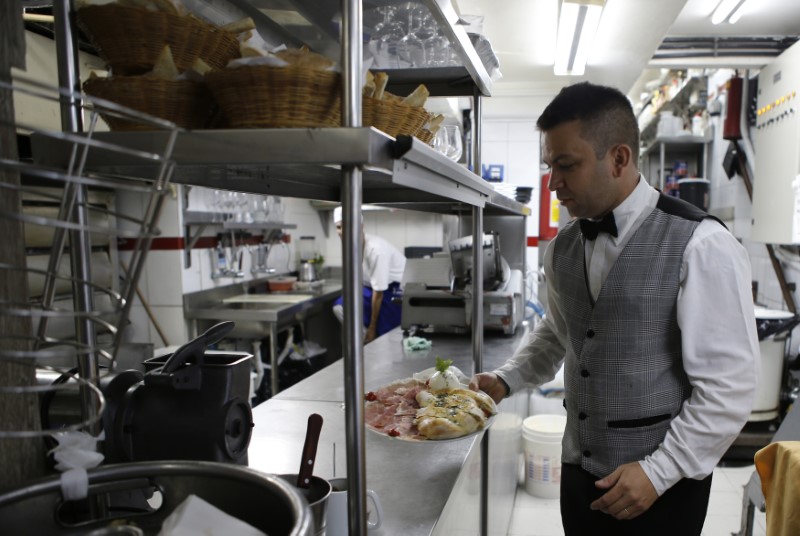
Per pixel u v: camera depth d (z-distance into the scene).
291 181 1.38
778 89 3.45
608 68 3.95
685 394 1.32
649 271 1.31
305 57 0.79
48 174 0.49
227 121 0.83
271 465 1.33
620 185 1.33
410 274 3.08
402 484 1.27
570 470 1.50
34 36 2.06
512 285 3.20
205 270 4.03
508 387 1.64
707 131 4.94
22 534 0.68
